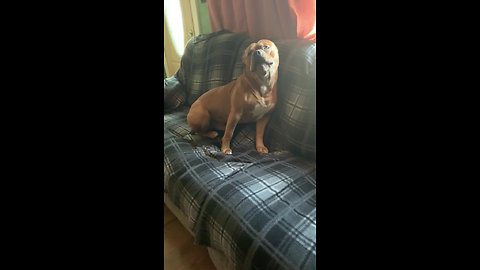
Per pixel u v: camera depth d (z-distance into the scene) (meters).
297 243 0.60
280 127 1.00
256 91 0.94
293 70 0.94
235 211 0.71
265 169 0.89
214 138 1.12
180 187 0.89
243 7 1.28
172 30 1.74
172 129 1.23
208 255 0.98
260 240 0.63
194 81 1.40
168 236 1.08
